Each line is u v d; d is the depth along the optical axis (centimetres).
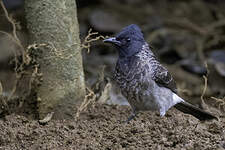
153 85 1126
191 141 951
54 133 1011
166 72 1148
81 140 978
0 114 1159
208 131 1045
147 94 1128
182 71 1830
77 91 1109
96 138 991
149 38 2066
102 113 1173
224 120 1162
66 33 1067
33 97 1182
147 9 2409
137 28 1143
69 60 1084
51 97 1094
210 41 2081
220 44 2055
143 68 1118
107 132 1029
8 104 1195
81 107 1098
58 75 1083
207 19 2322
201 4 2428
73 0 1077
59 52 1059
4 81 1628
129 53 1133
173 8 2425
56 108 1098
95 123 1083
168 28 2203
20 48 1238
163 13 2370
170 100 1173
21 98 1194
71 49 1080
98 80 1273
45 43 1064
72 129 1041
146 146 938
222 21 2164
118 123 1098
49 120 1078
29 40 1092
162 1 2500
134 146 938
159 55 1981
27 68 1179
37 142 970
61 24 1060
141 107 1160
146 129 1025
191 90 1655
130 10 2358
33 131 1008
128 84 1137
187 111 1203
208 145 929
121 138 983
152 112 1212
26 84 1192
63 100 1097
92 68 1745
